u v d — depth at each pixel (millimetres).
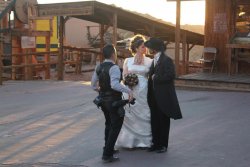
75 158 6426
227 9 16578
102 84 6137
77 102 12078
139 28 23750
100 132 8188
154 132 6656
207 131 8039
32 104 11883
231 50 16203
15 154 6707
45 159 6406
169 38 27641
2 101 12562
